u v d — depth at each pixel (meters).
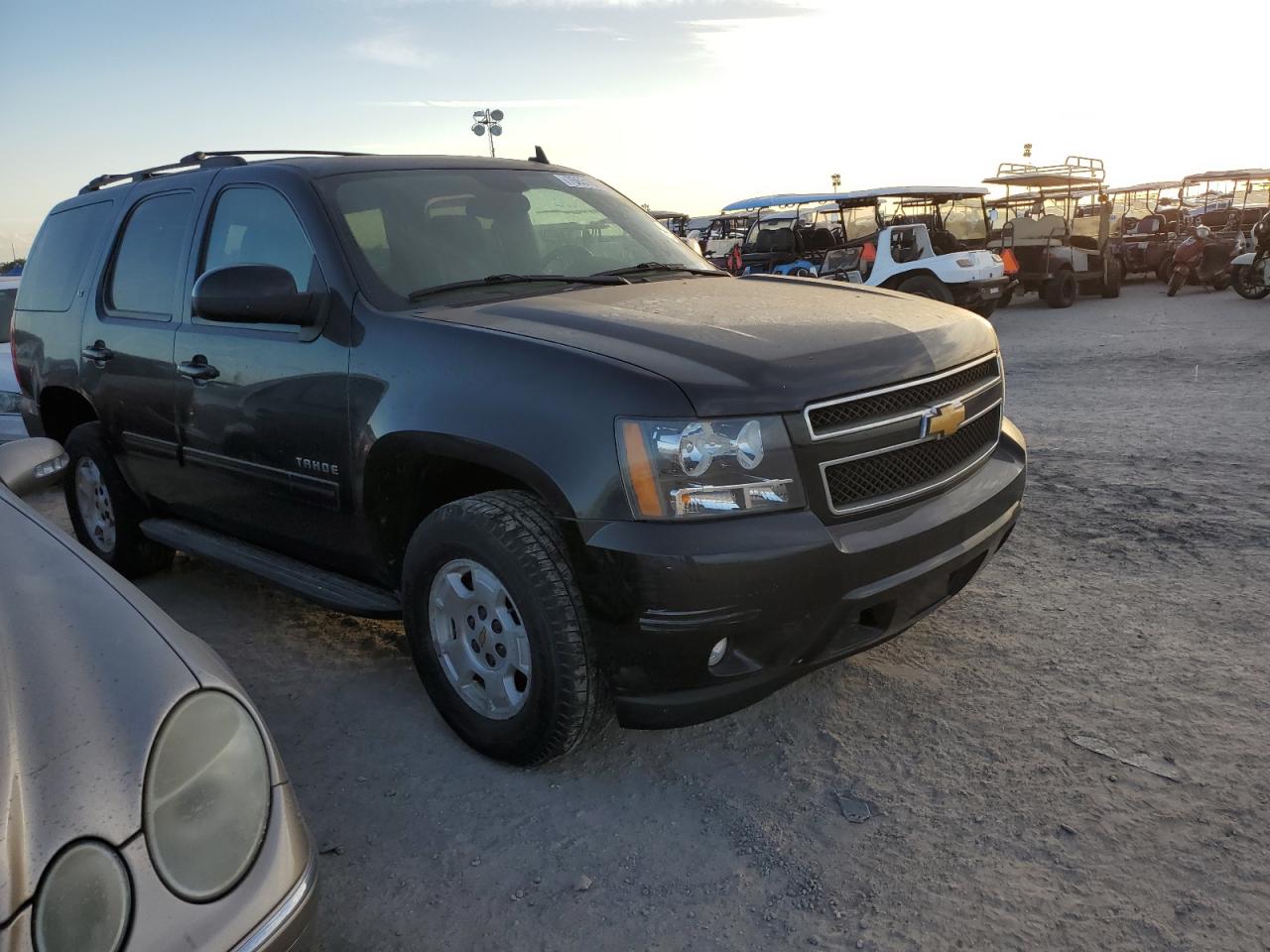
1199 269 17.95
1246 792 2.60
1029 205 18.39
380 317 3.03
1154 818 2.52
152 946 1.43
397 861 2.53
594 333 2.74
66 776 1.43
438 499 3.10
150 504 4.38
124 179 4.63
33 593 1.74
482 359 2.73
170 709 1.56
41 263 4.96
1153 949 2.10
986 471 3.14
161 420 3.93
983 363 3.16
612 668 2.58
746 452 2.43
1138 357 10.12
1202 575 4.04
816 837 2.54
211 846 1.54
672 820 2.64
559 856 2.52
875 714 3.12
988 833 2.50
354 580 3.44
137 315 4.07
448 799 2.79
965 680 3.29
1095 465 5.75
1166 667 3.29
